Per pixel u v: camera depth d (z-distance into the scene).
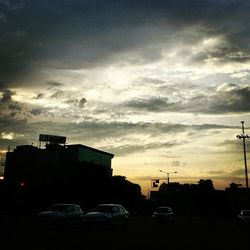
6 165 77.19
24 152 76.69
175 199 97.31
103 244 15.84
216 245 16.89
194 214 89.75
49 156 76.44
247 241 19.52
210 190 89.69
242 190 84.31
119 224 26.31
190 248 15.35
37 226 25.95
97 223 24.52
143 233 23.73
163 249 14.69
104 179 59.22
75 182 54.19
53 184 53.22
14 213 47.00
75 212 26.06
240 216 35.03
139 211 72.31
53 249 13.30
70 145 83.00
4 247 13.39
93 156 88.00
